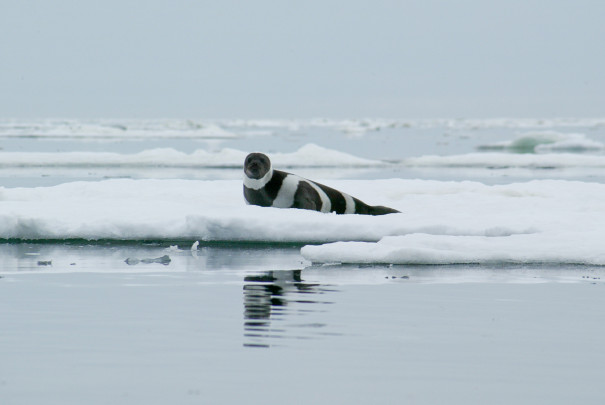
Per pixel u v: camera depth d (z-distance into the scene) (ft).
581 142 578.25
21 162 373.20
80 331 71.92
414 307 83.56
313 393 55.83
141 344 67.51
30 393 55.26
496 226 129.49
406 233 129.39
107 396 54.80
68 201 156.25
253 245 132.16
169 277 102.01
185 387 56.70
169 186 189.67
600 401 54.75
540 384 58.13
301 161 385.70
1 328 73.05
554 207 155.22
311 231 130.82
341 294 90.38
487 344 68.64
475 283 98.22
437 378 59.26
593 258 112.88
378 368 61.52
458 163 393.50
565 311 82.17
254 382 57.93
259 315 78.84
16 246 130.72
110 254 122.42
